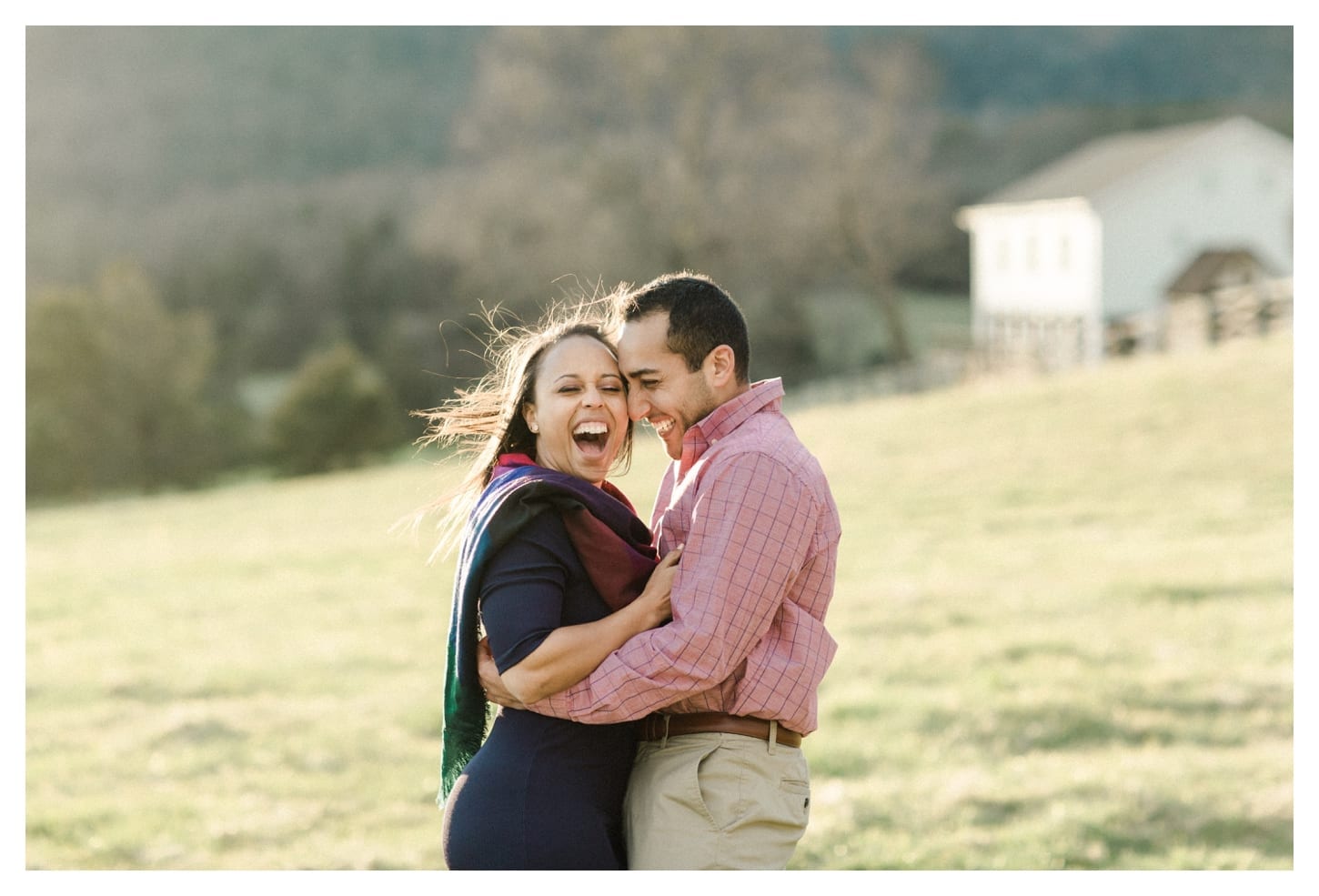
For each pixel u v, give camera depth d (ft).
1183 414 63.10
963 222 155.84
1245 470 52.49
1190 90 210.38
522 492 9.78
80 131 180.45
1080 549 43.50
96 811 24.13
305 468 114.73
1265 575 38.11
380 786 25.50
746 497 9.82
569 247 136.36
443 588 45.85
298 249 163.94
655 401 10.62
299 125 198.49
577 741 10.14
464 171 176.35
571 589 9.97
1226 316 87.10
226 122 192.75
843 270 151.33
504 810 9.94
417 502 69.51
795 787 10.39
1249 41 209.87
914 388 116.88
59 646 40.19
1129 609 35.86
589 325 11.04
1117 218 125.39
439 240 144.25
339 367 116.67
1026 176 188.65
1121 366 80.48
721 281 141.08
